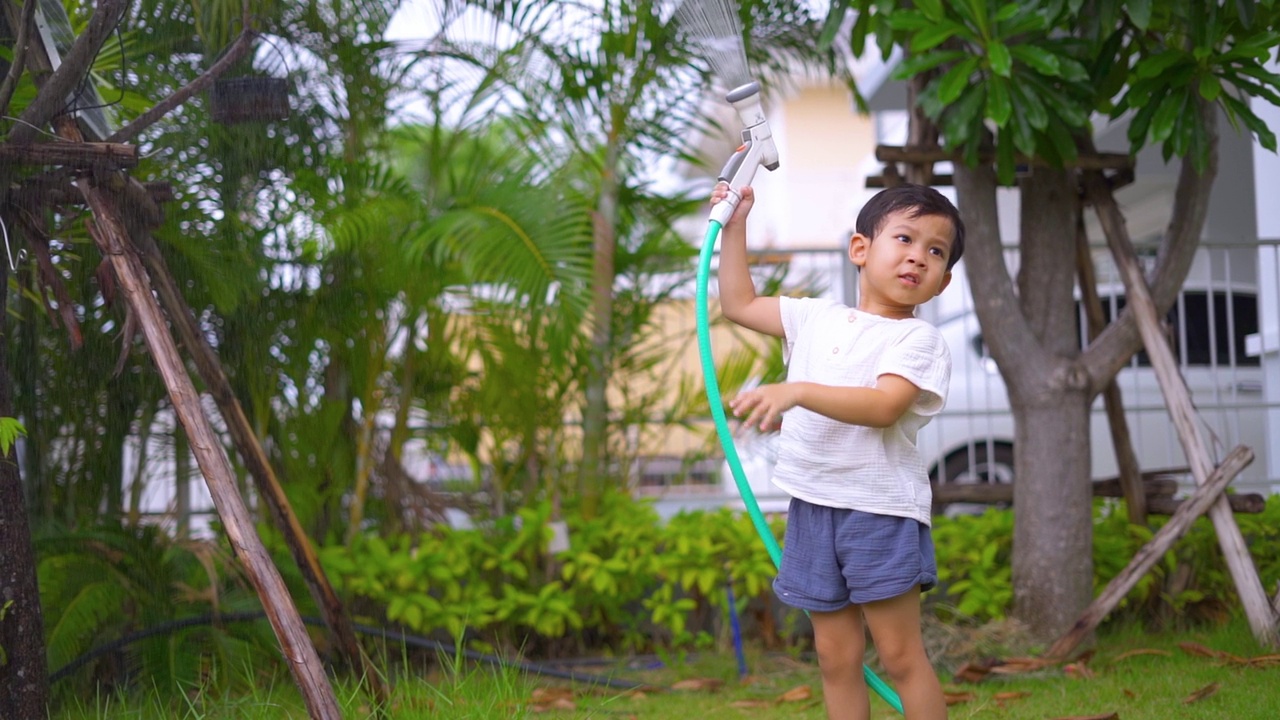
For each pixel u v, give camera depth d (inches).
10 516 89.8
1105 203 146.6
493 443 171.9
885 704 118.3
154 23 110.0
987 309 144.4
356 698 108.3
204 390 131.6
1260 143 123.7
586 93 163.6
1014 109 126.0
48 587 119.5
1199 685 114.8
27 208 94.5
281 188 124.3
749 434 172.6
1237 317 213.5
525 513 153.8
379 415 166.1
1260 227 209.0
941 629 138.4
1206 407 203.0
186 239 115.4
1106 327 151.3
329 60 131.6
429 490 167.6
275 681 125.3
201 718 103.8
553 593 149.3
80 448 124.9
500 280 144.8
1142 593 150.6
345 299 143.9
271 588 84.3
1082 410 143.0
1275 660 121.3
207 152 113.9
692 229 188.2
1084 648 136.3
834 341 85.0
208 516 157.8
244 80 105.6
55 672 111.4
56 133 95.9
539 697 120.0
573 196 160.6
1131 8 119.8
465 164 170.7
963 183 144.9
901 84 308.2
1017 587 143.7
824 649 85.8
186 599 128.1
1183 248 145.7
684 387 172.7
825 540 83.4
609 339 166.7
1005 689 122.2
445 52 151.9
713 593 151.4
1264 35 120.3
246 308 129.0
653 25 156.1
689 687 130.4
